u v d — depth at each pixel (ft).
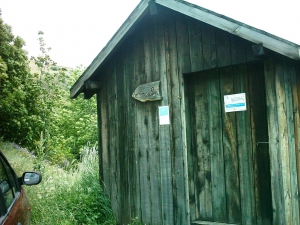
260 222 15.56
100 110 21.30
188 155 17.57
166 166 18.11
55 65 51.42
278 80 14.56
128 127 19.85
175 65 17.80
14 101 35.91
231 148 16.52
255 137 15.79
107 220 20.04
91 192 20.81
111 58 20.59
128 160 19.81
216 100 16.99
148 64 18.90
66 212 19.42
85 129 65.16
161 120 18.34
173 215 17.76
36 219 17.72
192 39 17.17
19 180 12.87
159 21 18.47
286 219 14.11
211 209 17.11
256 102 15.78
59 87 51.37
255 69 15.84
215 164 17.01
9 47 37.58
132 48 19.67
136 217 18.85
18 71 38.83
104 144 21.07
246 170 16.05
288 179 14.19
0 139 34.53
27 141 39.27
